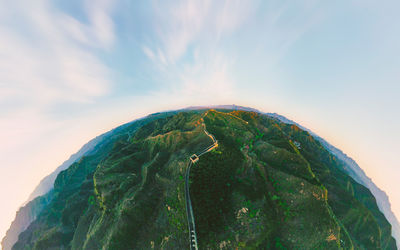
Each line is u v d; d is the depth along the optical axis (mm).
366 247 74000
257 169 67438
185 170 66562
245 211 53531
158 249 55188
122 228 62625
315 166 104250
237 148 76812
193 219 53312
